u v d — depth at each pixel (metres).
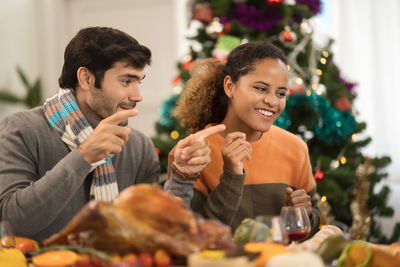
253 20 2.86
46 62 4.84
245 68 1.50
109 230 0.88
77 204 1.48
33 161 1.47
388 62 4.16
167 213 0.87
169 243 0.85
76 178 1.26
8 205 1.30
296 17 3.00
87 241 0.92
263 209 1.55
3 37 4.57
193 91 1.64
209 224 0.93
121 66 1.41
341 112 2.83
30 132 1.47
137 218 0.86
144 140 1.66
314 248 1.10
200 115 1.65
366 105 4.19
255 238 0.96
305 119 2.72
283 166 1.61
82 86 1.45
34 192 1.26
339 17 4.22
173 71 4.55
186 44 4.48
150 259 0.85
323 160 2.73
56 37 4.79
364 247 0.97
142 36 4.62
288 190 1.51
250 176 1.56
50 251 0.95
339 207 2.76
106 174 1.49
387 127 4.16
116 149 1.28
